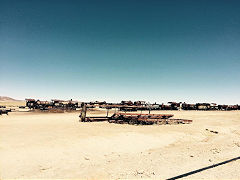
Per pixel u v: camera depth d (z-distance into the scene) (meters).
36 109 41.75
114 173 7.44
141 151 11.02
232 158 9.87
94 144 11.66
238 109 66.31
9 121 21.28
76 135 13.80
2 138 11.89
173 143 13.52
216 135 17.47
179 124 23.03
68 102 47.62
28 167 7.65
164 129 18.84
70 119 25.42
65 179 6.74
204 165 8.61
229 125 23.97
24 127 16.77
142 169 7.93
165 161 9.11
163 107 53.50
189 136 16.14
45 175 7.02
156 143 13.12
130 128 18.62
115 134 14.90
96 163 8.60
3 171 7.07
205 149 11.84
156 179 6.91
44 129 15.99
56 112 39.22
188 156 10.09
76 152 9.98
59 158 8.95
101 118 24.64
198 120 28.11
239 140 15.16
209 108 59.62
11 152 9.19
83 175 7.16
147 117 23.75
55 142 11.51
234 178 7.18
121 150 10.96
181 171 7.77
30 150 9.70
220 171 7.88
